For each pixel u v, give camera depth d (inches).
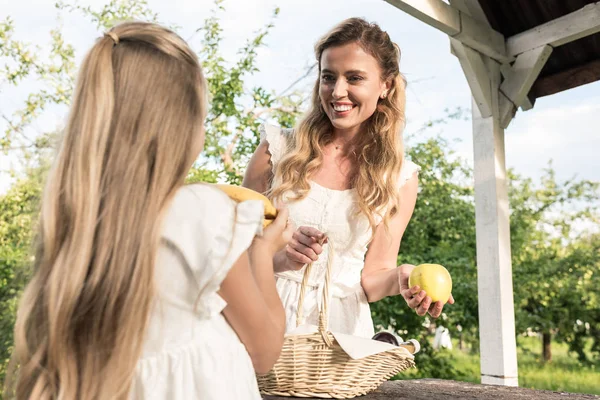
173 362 42.9
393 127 83.5
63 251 42.4
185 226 44.0
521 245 353.7
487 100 169.8
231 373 44.1
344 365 60.1
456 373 301.4
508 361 161.2
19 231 221.9
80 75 45.3
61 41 261.0
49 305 41.8
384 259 82.4
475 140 172.9
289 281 77.7
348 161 83.5
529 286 357.1
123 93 44.1
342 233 79.4
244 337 46.4
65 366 41.2
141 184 43.1
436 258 294.5
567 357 434.3
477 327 304.0
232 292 44.8
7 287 199.6
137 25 47.1
